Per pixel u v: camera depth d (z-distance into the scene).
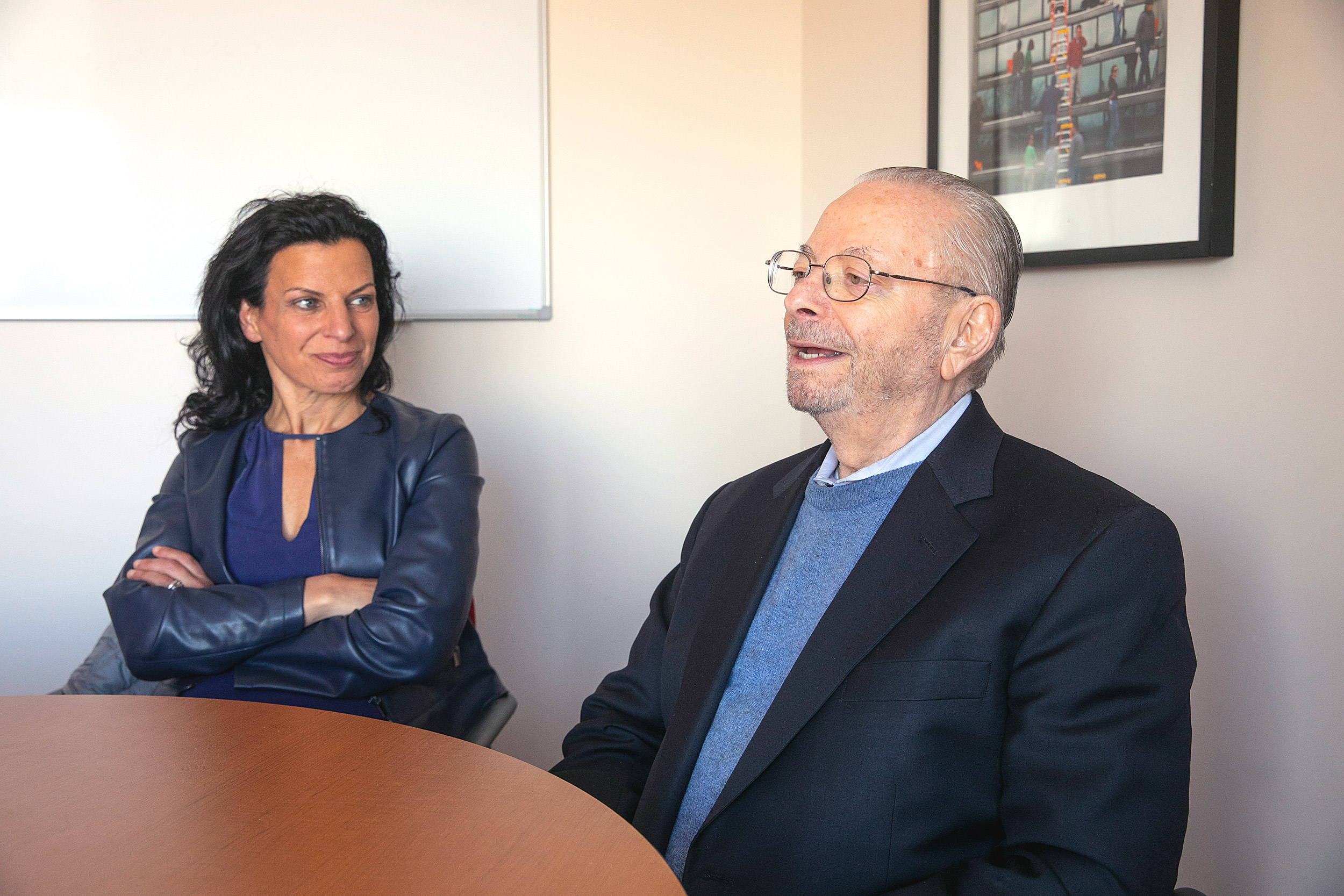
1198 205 1.56
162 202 2.37
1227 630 1.59
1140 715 0.94
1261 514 1.51
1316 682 1.44
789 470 1.38
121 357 2.39
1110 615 0.97
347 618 1.60
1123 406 1.76
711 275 2.73
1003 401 2.06
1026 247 1.92
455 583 1.67
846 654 1.05
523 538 2.66
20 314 2.32
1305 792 1.47
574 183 2.61
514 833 0.82
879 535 1.11
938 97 2.12
